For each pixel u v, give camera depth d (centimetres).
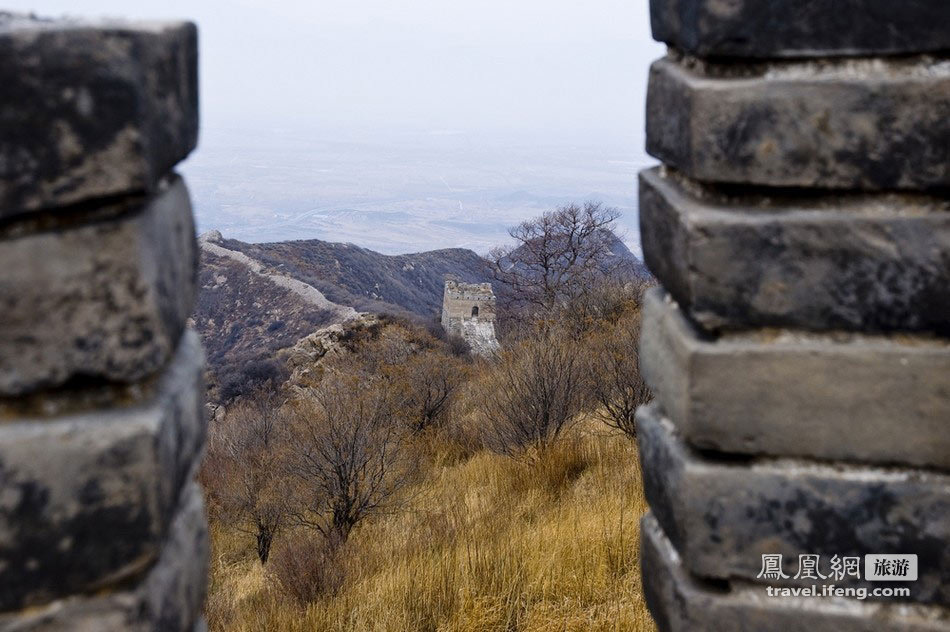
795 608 182
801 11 168
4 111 122
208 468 1309
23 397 133
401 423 1258
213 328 5153
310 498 946
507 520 691
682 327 191
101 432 131
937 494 173
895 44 166
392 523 861
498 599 485
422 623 490
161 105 141
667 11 196
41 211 128
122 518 133
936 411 171
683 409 185
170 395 147
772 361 176
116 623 134
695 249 177
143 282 133
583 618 448
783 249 174
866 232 170
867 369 172
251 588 823
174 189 158
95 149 127
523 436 936
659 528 219
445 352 2411
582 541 544
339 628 519
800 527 180
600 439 923
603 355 1030
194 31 162
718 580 191
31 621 130
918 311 170
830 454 176
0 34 121
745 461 184
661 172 217
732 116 173
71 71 124
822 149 170
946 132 165
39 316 128
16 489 128
